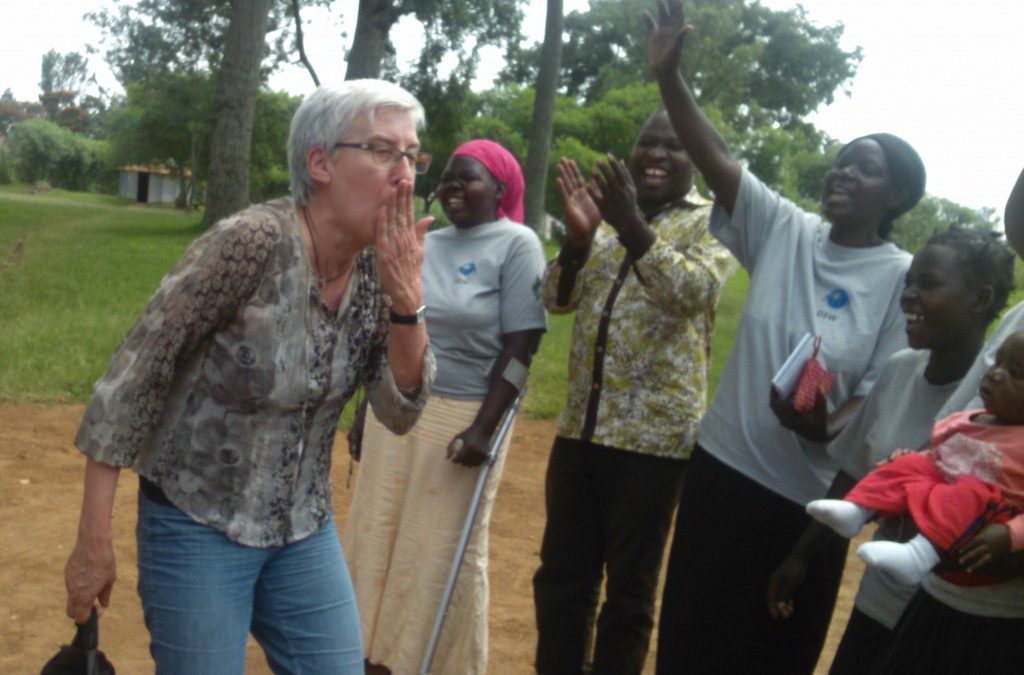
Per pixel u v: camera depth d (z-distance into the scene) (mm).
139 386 2469
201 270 2469
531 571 5895
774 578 3293
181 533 2580
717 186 3619
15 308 13023
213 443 2568
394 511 4145
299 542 2748
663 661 3660
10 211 38938
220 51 33156
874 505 2764
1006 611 2631
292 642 2771
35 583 5238
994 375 2611
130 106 55812
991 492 2588
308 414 2648
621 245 3990
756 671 3564
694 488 3596
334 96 2588
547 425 9117
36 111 110500
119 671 4465
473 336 4074
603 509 4070
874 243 3561
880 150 3457
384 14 20078
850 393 3494
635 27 50938
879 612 3096
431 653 4062
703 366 4047
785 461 3457
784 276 3543
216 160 22156
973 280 3000
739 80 43625
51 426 7961
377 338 2830
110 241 27406
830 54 54438
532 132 19406
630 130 40125
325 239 2629
